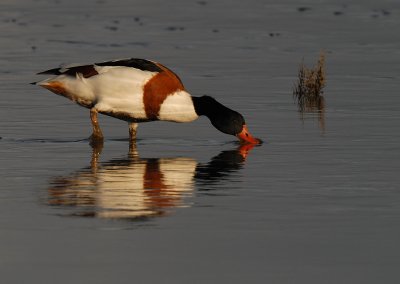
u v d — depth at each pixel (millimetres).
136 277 8648
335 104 17812
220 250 9375
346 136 15094
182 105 14805
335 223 10250
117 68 14688
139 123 16203
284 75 21078
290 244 9547
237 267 8906
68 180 12250
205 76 20906
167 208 10867
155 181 12234
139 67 14719
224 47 25078
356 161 13352
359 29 28125
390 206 10930
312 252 9312
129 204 11047
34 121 16234
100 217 10469
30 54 23734
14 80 20203
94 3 33188
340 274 8719
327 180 12234
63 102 17859
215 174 12656
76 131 15578
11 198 11281
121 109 14781
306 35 27172
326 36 26953
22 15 30484
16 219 10383
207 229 10047
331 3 33469
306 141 14781
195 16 30609
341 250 9367
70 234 9852
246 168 13023
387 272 8758
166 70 14812
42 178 12359
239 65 22391
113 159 13648
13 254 9227
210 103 14820
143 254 9250
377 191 11633
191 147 14547
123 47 24875
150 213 10656
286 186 11922
